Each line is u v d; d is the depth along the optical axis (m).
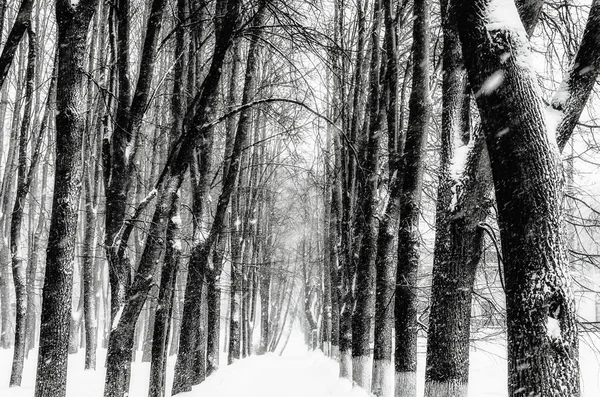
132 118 7.77
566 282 3.49
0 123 21.42
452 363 5.72
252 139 22.06
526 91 3.68
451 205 5.80
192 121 7.56
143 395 13.70
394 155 10.58
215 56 7.66
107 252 7.65
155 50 7.86
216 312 14.65
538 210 3.54
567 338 3.43
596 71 4.36
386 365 10.07
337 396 11.32
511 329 3.59
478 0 3.93
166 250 9.67
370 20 15.06
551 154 3.63
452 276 5.79
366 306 11.85
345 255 15.32
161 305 9.70
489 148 3.84
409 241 8.27
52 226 5.93
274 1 8.52
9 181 17.81
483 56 3.82
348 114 15.27
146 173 19.34
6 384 13.83
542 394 3.36
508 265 3.64
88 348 16.42
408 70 11.94
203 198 12.46
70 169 6.02
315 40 8.30
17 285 12.70
